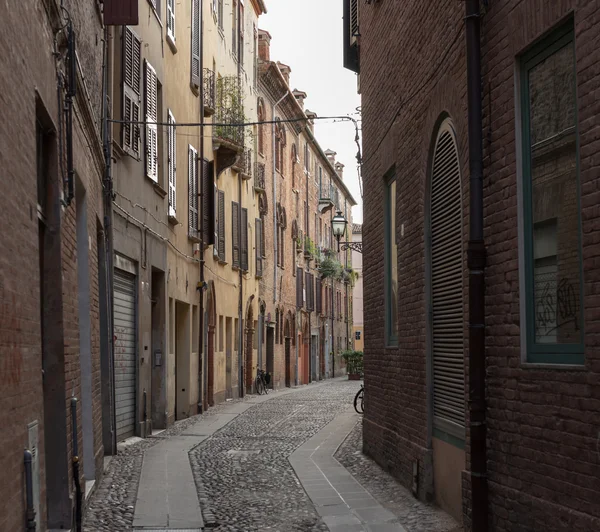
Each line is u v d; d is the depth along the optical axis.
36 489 6.17
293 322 45.66
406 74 11.09
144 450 14.90
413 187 10.77
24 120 5.97
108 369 13.83
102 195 13.02
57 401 7.88
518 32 6.80
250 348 34.38
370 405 13.95
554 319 6.38
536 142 6.69
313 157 53.12
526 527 6.59
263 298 37.09
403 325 11.34
